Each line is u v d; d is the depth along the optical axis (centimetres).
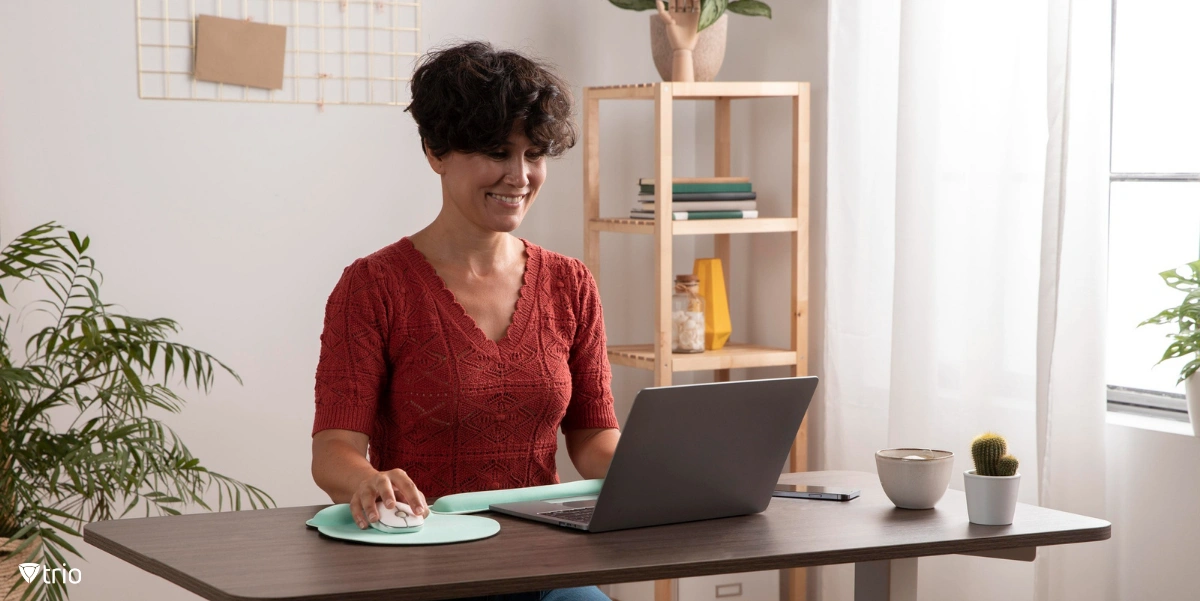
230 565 132
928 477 166
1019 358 281
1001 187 281
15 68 300
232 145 324
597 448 194
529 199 183
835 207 322
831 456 327
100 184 311
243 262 327
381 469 189
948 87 292
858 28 315
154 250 317
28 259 301
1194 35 280
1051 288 261
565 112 180
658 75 379
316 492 339
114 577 315
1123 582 267
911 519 161
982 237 285
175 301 320
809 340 354
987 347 285
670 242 326
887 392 316
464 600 165
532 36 360
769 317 368
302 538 146
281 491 335
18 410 283
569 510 159
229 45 321
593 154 355
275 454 333
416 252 185
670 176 325
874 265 316
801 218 339
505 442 186
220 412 326
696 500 156
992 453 159
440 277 184
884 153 312
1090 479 264
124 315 314
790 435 162
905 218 295
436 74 176
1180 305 258
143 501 316
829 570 331
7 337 301
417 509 150
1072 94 261
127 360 282
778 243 362
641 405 144
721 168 370
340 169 337
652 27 341
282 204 330
